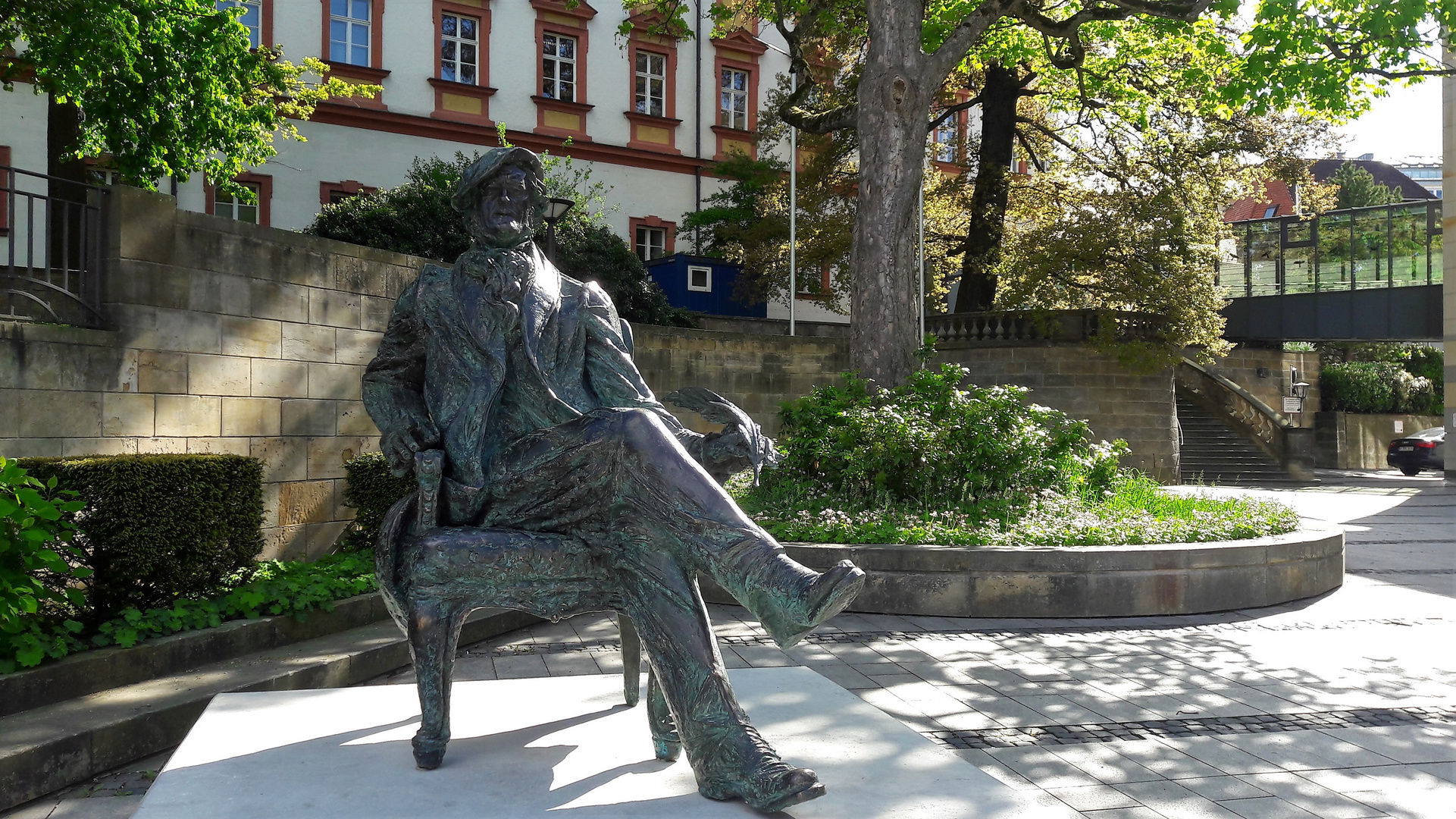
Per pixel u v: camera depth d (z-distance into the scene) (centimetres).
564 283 324
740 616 807
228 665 568
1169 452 2477
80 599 550
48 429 731
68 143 1479
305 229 2055
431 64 2736
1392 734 501
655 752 297
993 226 2589
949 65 1361
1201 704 555
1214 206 2559
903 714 530
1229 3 1377
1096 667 640
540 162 312
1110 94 2403
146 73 1280
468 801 258
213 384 861
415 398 315
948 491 1045
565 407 302
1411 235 2936
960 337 2509
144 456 612
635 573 281
